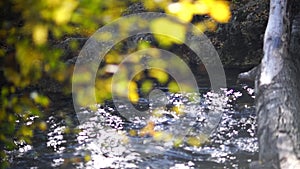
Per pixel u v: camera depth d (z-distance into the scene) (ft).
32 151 34.58
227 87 53.16
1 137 12.32
